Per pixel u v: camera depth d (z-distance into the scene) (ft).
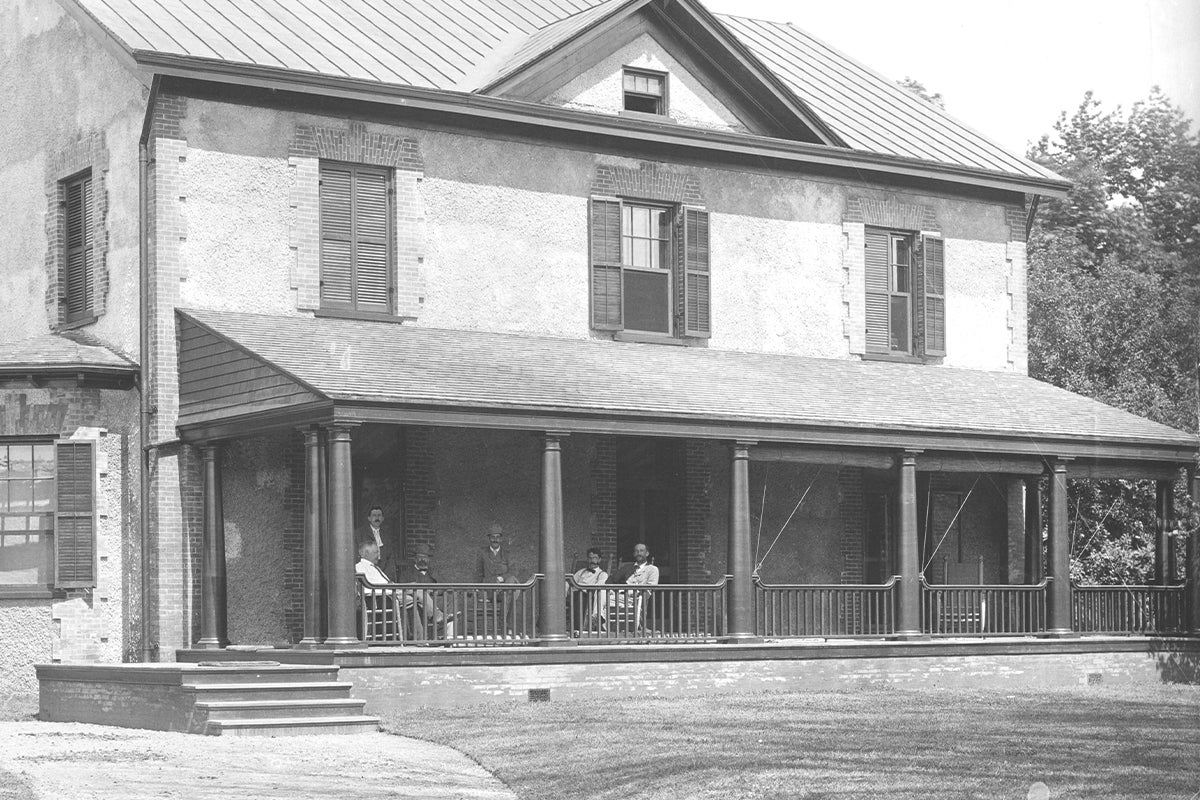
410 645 72.69
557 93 89.35
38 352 79.87
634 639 77.77
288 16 88.94
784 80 102.83
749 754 54.60
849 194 98.27
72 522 78.74
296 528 80.02
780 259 95.71
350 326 81.61
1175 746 57.67
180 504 78.07
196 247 79.36
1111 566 115.65
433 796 48.62
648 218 92.43
